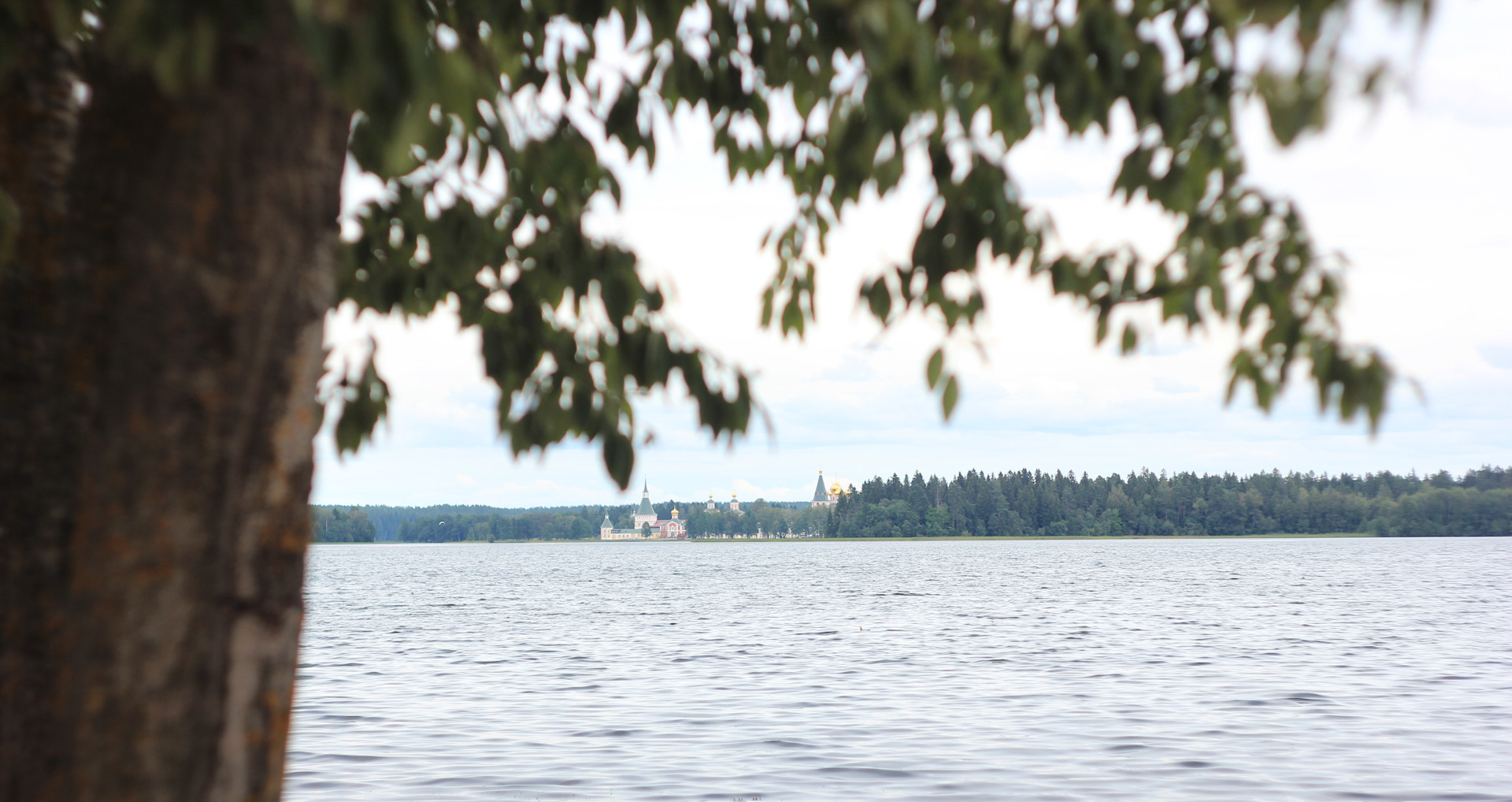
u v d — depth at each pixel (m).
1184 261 6.09
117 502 3.95
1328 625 71.19
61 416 3.98
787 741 28.69
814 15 4.81
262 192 4.07
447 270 7.10
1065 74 4.89
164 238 3.98
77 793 3.90
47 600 3.93
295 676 4.36
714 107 6.79
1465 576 160.62
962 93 5.50
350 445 7.29
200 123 3.99
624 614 87.44
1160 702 35.50
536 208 6.55
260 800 4.20
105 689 3.93
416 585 164.50
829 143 5.47
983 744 27.98
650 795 22.67
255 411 4.13
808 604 100.06
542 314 6.74
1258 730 29.95
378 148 5.67
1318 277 5.82
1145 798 22.39
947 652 53.53
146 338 3.97
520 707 34.72
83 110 4.11
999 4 4.81
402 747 27.80
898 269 6.02
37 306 4.07
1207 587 131.00
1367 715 32.75
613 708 34.47
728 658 51.00
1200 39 5.27
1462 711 33.28
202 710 4.05
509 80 6.89
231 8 3.27
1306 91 3.75
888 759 26.16
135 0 3.21
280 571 4.23
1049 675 43.22
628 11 6.11
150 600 3.96
